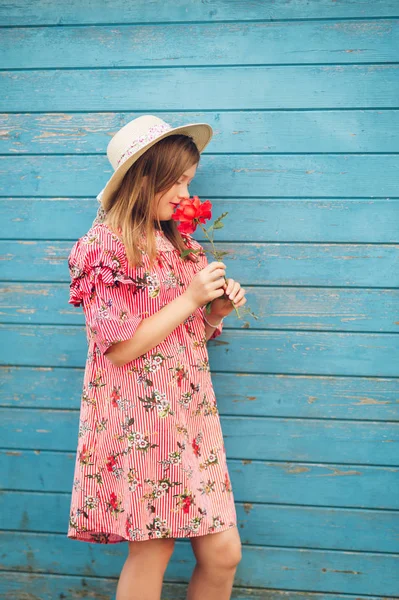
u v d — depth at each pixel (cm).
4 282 216
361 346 204
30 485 218
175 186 174
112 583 217
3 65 211
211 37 204
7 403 218
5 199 214
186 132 185
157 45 206
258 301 207
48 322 215
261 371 209
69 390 215
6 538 220
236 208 206
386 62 199
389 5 198
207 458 172
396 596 206
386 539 206
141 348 162
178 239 182
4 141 213
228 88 204
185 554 214
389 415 204
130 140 177
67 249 213
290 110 203
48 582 219
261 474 210
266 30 202
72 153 211
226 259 208
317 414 207
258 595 212
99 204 211
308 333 206
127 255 165
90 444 172
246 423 210
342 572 208
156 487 164
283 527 210
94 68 209
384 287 203
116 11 206
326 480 208
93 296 163
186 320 175
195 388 171
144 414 165
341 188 203
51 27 209
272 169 204
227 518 171
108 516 170
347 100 201
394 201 201
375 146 201
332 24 200
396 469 205
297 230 205
